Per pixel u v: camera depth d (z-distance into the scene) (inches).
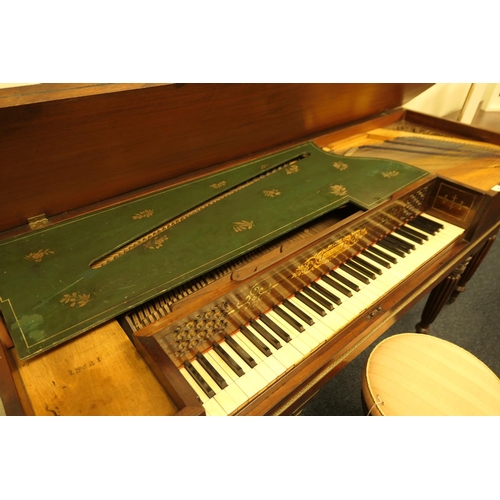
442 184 71.3
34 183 48.5
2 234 50.3
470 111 134.0
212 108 57.6
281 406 47.5
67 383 37.2
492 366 89.4
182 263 48.0
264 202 60.7
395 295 61.6
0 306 41.2
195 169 66.5
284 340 50.1
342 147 84.8
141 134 53.3
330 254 57.1
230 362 46.0
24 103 40.0
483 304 107.2
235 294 46.1
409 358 61.6
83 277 45.2
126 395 36.5
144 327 40.4
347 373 89.9
